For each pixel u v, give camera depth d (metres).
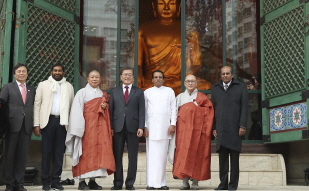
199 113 6.43
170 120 6.55
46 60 8.12
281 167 8.02
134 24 9.37
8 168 5.88
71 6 8.72
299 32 7.85
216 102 6.40
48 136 6.20
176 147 6.43
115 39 9.34
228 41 9.34
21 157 5.99
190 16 9.50
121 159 6.35
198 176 6.31
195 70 9.34
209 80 9.32
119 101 6.39
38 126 6.14
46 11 8.15
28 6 7.85
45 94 6.22
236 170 6.29
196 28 9.46
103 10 9.39
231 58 9.30
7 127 5.71
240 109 6.34
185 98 6.58
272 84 8.48
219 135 6.26
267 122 8.55
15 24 7.71
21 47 7.71
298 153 8.50
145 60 10.66
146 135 6.48
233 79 6.42
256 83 9.17
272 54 8.49
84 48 9.28
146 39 10.73
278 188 6.83
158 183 6.36
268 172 7.86
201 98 6.51
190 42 9.43
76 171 6.21
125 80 6.47
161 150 6.43
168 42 10.72
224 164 6.34
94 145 6.18
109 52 9.30
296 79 7.88
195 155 6.32
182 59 9.30
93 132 6.21
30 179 7.54
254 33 9.31
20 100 5.97
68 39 8.59
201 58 9.38
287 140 7.98
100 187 6.48
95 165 6.13
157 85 6.63
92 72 6.45
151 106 6.53
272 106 8.41
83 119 6.21
